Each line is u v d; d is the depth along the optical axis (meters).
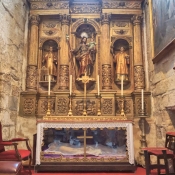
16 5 5.96
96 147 5.22
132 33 6.73
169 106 4.56
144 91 6.12
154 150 3.79
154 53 5.60
